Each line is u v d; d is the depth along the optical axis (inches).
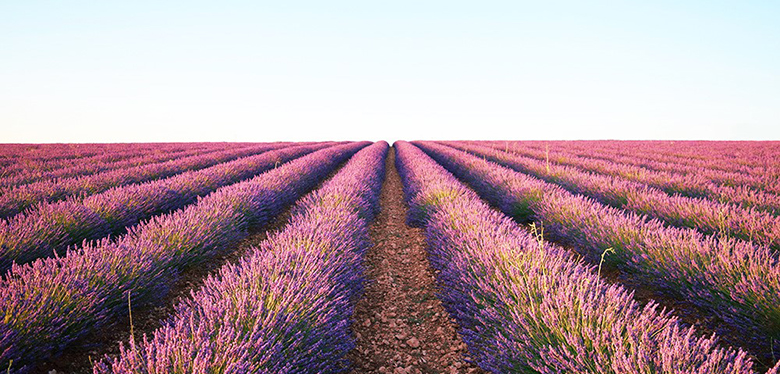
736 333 124.1
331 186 324.5
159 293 143.6
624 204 283.7
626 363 75.0
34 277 118.2
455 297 138.9
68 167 521.0
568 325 93.6
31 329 100.0
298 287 112.2
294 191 382.6
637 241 177.0
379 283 185.0
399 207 378.9
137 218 249.0
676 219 227.9
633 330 88.1
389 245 247.6
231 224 218.1
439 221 218.4
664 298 154.0
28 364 100.5
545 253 142.6
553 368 87.2
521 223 295.3
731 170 501.4
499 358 99.7
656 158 690.2
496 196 361.1
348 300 139.7
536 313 102.0
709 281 131.7
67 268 125.1
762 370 106.4
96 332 124.3
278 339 91.3
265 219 274.7
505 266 132.0
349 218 214.5
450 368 116.2
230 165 499.8
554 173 439.5
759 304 113.3
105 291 123.3
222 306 98.2
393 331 139.3
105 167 523.8
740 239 171.9
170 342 80.3
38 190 284.2
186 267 180.4
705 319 135.0
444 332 137.6
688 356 76.7
